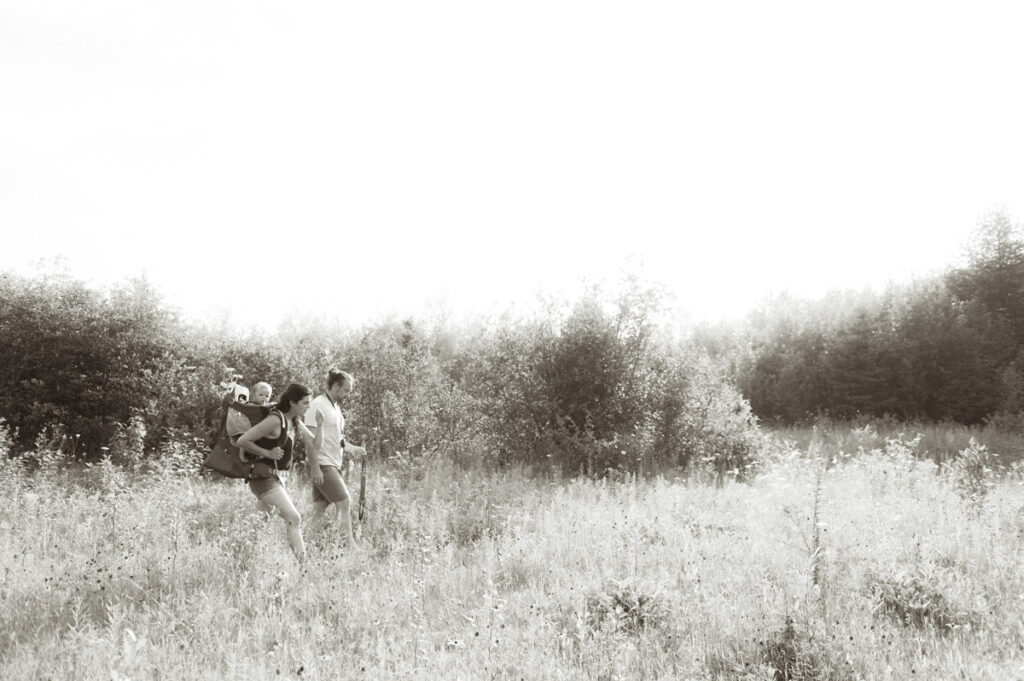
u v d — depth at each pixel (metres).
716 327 30.62
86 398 13.80
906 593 5.29
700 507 8.91
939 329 23.09
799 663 4.08
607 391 14.27
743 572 5.86
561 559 6.49
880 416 23.62
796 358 25.41
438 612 5.17
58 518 7.62
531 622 4.75
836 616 4.91
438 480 10.82
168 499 8.29
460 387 15.85
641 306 14.80
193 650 4.22
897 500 8.52
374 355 15.13
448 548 6.42
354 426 14.21
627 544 6.54
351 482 10.16
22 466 11.36
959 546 6.49
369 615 4.97
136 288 14.73
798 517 7.14
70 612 4.88
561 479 12.05
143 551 6.21
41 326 13.79
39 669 3.99
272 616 4.88
